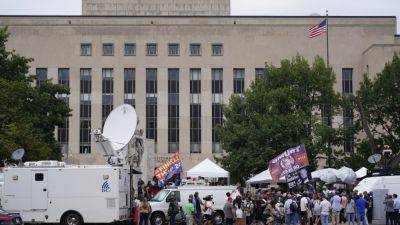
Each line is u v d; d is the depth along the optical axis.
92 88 85.75
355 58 86.38
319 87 55.44
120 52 86.19
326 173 40.47
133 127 35.56
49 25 86.00
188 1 97.88
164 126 85.69
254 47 86.50
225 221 30.22
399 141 56.22
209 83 86.19
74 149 84.56
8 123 45.56
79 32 86.19
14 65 51.41
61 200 30.62
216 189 35.94
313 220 33.97
